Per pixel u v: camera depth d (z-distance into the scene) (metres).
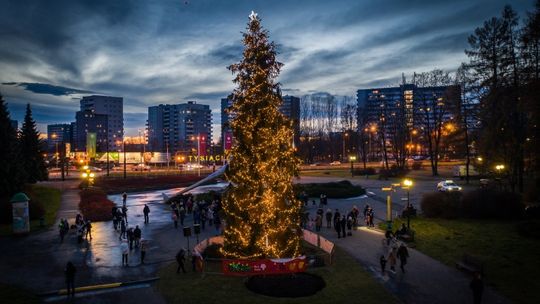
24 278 22.56
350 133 137.75
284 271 21.05
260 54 23.02
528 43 40.31
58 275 23.08
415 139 125.12
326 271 23.17
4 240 31.72
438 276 22.41
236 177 23.45
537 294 19.59
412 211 39.53
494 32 53.78
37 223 37.97
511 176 50.25
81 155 161.50
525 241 29.25
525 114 46.78
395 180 74.94
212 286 21.00
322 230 35.16
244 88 23.52
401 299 19.16
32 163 62.94
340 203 50.72
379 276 22.44
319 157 146.12
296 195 24.20
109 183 70.75
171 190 69.00
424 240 30.36
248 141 23.28
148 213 42.19
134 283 21.66
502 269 23.27
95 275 23.05
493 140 49.78
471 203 38.22
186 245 30.02
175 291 20.39
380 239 31.38
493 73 54.03
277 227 23.22
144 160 134.62
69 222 38.84
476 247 27.95
